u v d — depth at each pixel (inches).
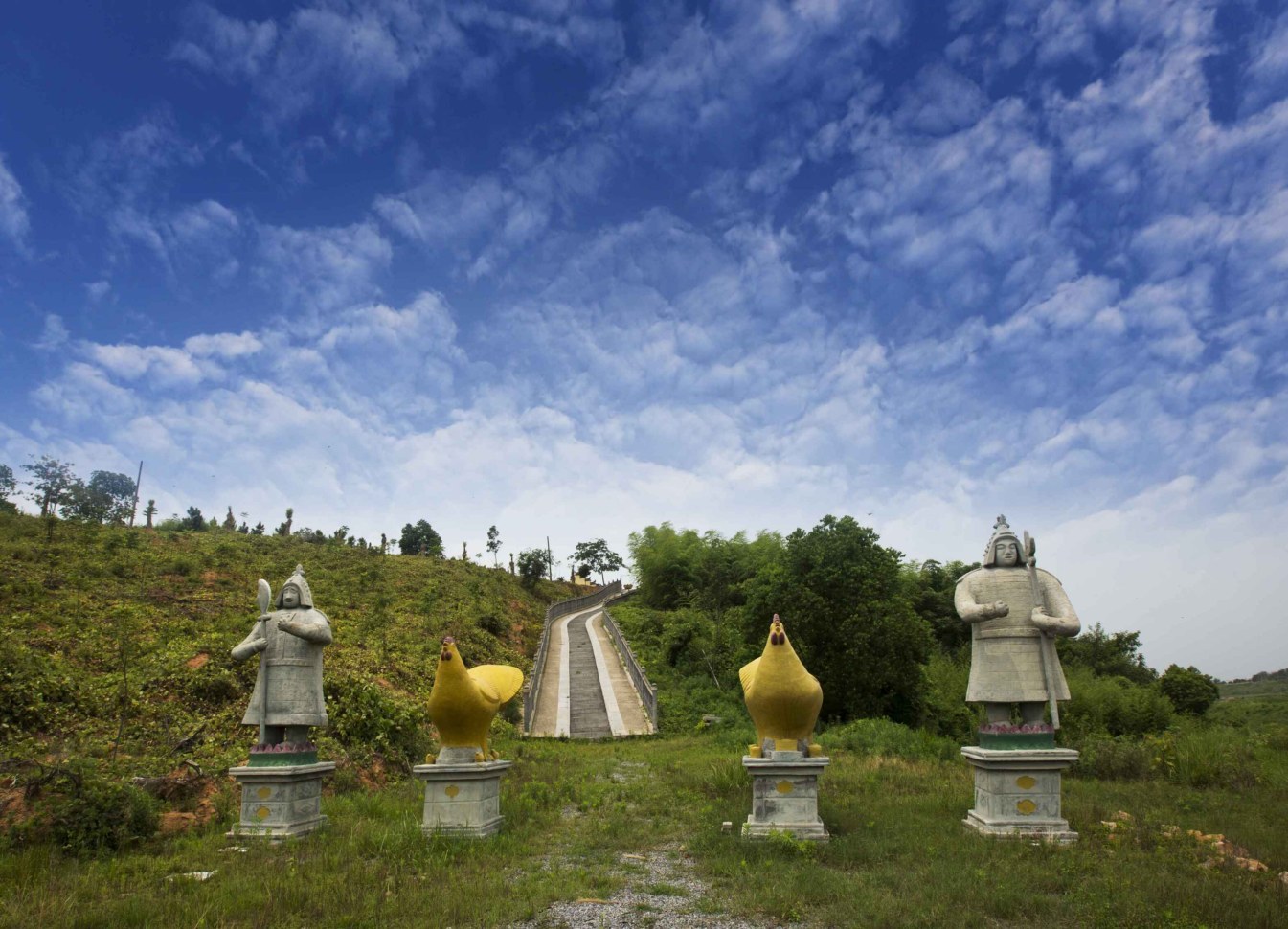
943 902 313.3
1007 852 388.2
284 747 468.8
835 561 1189.1
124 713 665.6
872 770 665.0
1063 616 455.2
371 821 494.6
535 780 642.2
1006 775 436.5
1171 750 680.4
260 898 332.5
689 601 2123.5
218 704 730.8
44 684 650.8
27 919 309.7
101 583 1027.9
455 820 450.9
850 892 331.0
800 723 448.1
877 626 1139.9
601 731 1162.0
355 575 1632.6
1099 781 638.5
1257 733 960.9
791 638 1195.9
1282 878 333.4
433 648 1191.6
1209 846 392.8
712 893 344.2
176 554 1338.6
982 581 473.4
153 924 308.7
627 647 1592.0
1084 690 1107.9
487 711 466.0
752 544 2343.8
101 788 435.8
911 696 1200.8
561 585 3129.9
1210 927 279.0
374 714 728.3
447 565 2217.0
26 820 417.4
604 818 504.4
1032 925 294.2
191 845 434.6
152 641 836.6
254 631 482.3
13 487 1585.9
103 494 1780.3
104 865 390.3
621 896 341.7
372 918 312.3
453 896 332.2
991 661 462.0
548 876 366.9
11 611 840.3
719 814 490.9
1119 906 300.7
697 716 1217.4
